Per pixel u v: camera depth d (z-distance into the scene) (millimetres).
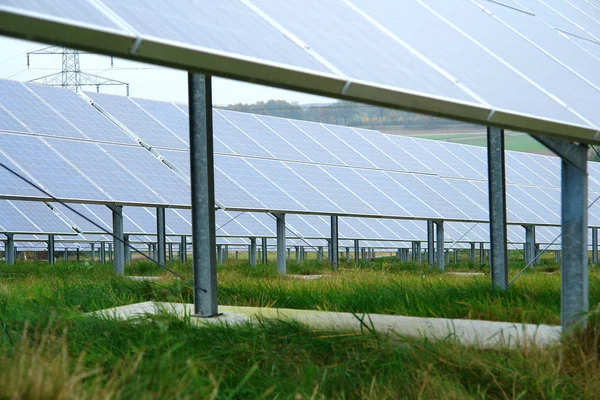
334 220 22953
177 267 21094
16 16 3916
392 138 30656
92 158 17719
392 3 7453
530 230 28109
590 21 11391
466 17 8164
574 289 7277
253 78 5012
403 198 24062
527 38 8539
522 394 5250
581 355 6164
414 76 5910
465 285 11242
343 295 10344
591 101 7477
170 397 4559
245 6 5797
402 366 5855
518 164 36562
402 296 10031
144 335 6324
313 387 5516
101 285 11586
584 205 7246
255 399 5207
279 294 11133
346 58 5688
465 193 28266
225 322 7840
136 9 4828
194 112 9531
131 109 21141
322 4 6625
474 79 6461
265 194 19625
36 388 4109
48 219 23672
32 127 17719
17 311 8070
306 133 25906
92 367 5711
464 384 5691
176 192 18031
